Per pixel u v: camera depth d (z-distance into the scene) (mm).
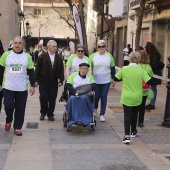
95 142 7234
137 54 7273
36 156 6223
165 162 6098
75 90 8055
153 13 20469
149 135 7918
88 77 8367
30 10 58531
